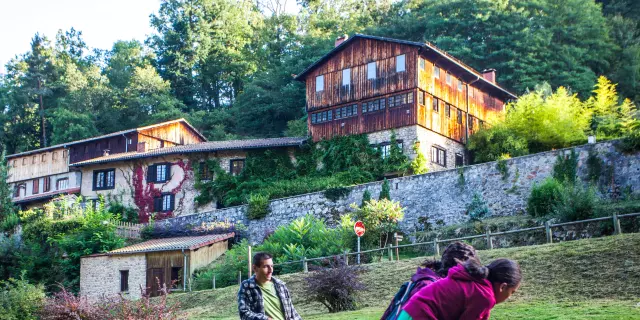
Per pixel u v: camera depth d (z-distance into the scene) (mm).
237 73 80562
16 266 41156
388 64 43812
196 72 82000
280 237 32875
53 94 82375
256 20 87250
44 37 87375
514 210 31266
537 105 42938
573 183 29703
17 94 79750
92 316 15984
